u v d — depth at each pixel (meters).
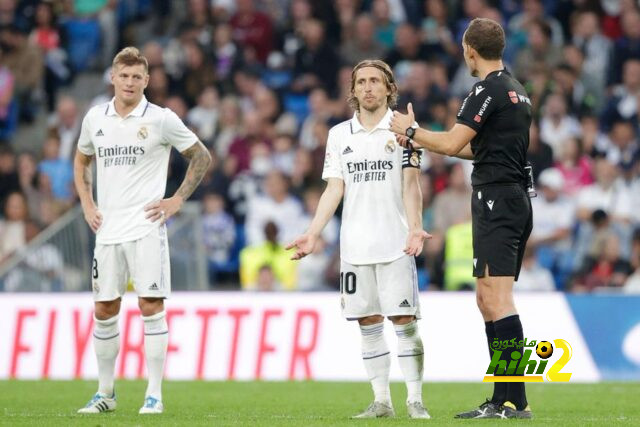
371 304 28.22
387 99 28.52
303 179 61.88
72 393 38.09
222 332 46.28
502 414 27.31
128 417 27.95
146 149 29.69
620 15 69.69
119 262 29.77
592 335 45.81
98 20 71.88
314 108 65.06
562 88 65.38
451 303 46.12
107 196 29.77
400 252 27.83
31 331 46.88
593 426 26.00
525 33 68.38
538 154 60.66
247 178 62.97
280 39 70.62
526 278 56.41
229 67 68.81
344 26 70.12
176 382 43.91
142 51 68.06
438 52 68.12
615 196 60.78
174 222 51.97
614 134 63.62
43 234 50.81
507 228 27.27
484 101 27.11
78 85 70.50
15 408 32.06
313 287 57.25
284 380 45.19
